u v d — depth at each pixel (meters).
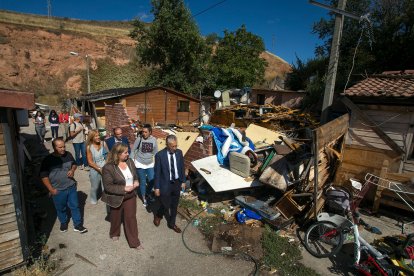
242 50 30.39
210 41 30.22
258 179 5.91
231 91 23.44
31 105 3.09
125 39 51.81
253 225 5.14
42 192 6.45
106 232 4.77
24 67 37.00
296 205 4.91
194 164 6.46
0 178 3.30
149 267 3.90
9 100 2.94
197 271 3.86
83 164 8.73
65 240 4.48
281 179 5.09
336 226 4.25
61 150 4.21
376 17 18.17
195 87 26.77
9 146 3.32
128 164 4.12
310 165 5.09
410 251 3.83
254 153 6.45
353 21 18.41
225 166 6.56
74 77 39.34
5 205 3.39
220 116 15.16
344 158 6.75
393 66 16.39
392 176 5.89
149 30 24.97
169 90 18.31
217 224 5.14
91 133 5.58
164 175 4.49
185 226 5.11
